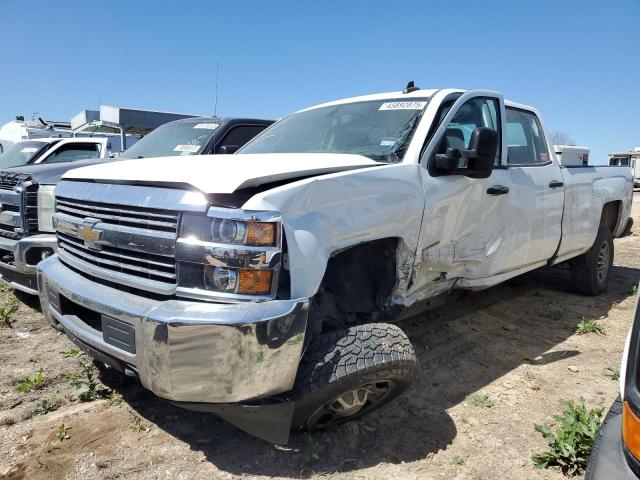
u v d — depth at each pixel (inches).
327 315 116.7
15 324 185.3
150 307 98.3
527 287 249.3
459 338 181.3
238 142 253.9
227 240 95.3
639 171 1012.5
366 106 163.2
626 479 64.6
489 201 155.0
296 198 101.1
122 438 117.1
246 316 91.9
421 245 131.6
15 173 200.2
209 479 103.9
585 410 122.0
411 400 137.4
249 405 97.2
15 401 131.6
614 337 185.9
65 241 130.4
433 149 138.6
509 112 181.8
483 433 122.8
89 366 149.3
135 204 106.3
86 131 472.7
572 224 203.9
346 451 113.9
